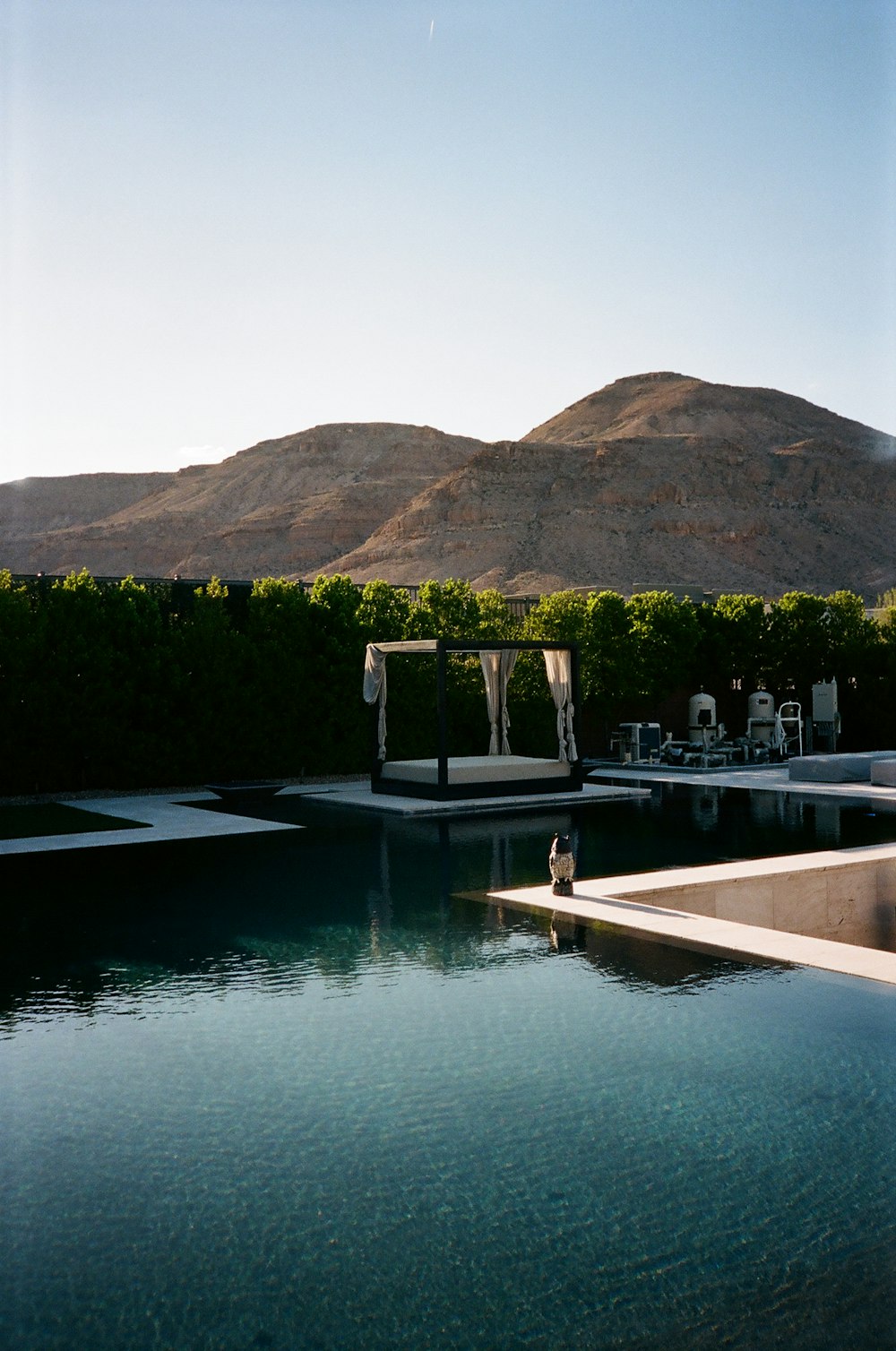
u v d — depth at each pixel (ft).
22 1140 17.20
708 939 29.86
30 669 62.90
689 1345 12.06
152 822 54.39
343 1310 12.76
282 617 72.28
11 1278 13.42
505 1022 22.63
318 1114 18.03
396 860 43.01
